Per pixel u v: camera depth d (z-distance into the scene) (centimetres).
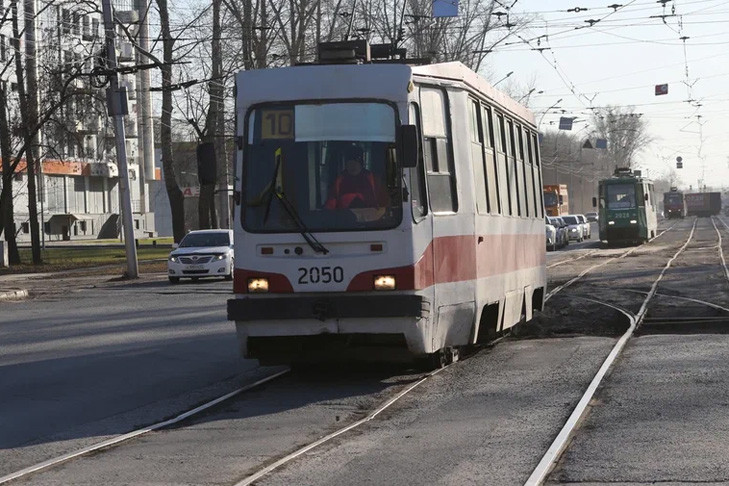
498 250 1842
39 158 6662
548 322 2372
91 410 1405
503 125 1950
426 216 1496
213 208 6831
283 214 1470
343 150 1475
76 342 2252
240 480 954
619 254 5825
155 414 1361
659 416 1207
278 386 1569
